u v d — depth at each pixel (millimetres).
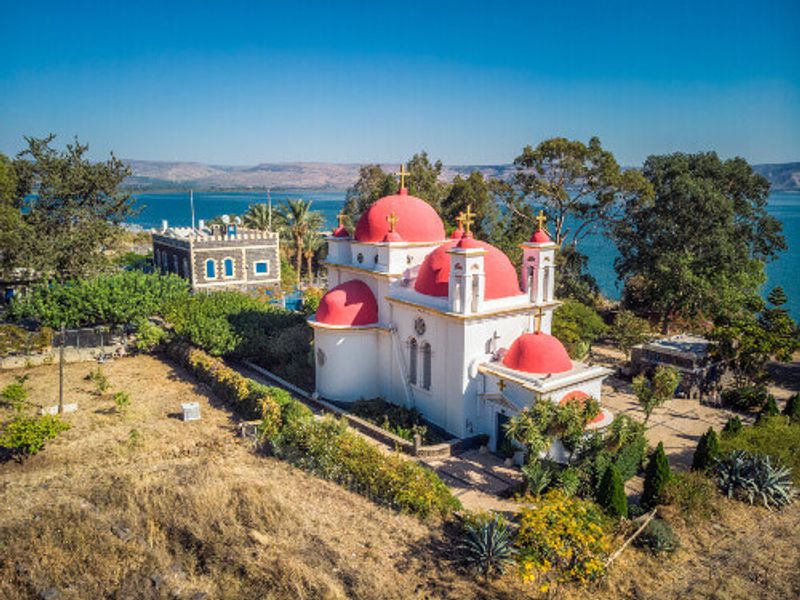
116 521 18875
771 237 53969
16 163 50125
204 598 15898
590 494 21156
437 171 63656
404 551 17797
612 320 52375
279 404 26703
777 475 21516
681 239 48562
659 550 18266
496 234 51531
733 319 39156
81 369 35781
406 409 28531
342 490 21375
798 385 35562
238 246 54719
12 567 16906
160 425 27266
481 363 26156
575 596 16234
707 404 31953
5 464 22984
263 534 18250
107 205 52594
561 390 23891
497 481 23328
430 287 27453
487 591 16266
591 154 47344
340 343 30234
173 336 38625
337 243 33875
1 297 49844
